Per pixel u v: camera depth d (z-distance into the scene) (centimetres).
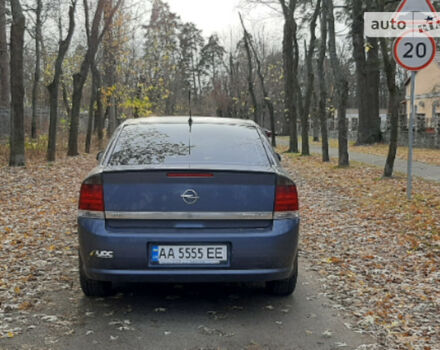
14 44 1562
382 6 1192
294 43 2506
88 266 411
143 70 2877
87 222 408
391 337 384
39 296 470
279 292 473
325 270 571
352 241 711
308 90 2358
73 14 1886
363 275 552
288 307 449
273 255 410
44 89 4391
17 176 1362
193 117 532
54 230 763
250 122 532
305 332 392
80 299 463
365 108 3106
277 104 5912
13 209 935
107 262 404
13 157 1588
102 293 461
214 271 405
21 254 618
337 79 1692
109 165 426
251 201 412
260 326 404
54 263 582
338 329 399
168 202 406
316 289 503
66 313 428
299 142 3978
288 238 414
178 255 404
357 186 1230
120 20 2625
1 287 489
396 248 662
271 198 416
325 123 2002
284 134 5819
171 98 5353
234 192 410
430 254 618
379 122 3128
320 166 1802
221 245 407
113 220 409
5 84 3117
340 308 446
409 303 460
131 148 452
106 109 3506
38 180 1321
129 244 400
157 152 445
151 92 3150
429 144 2608
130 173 406
